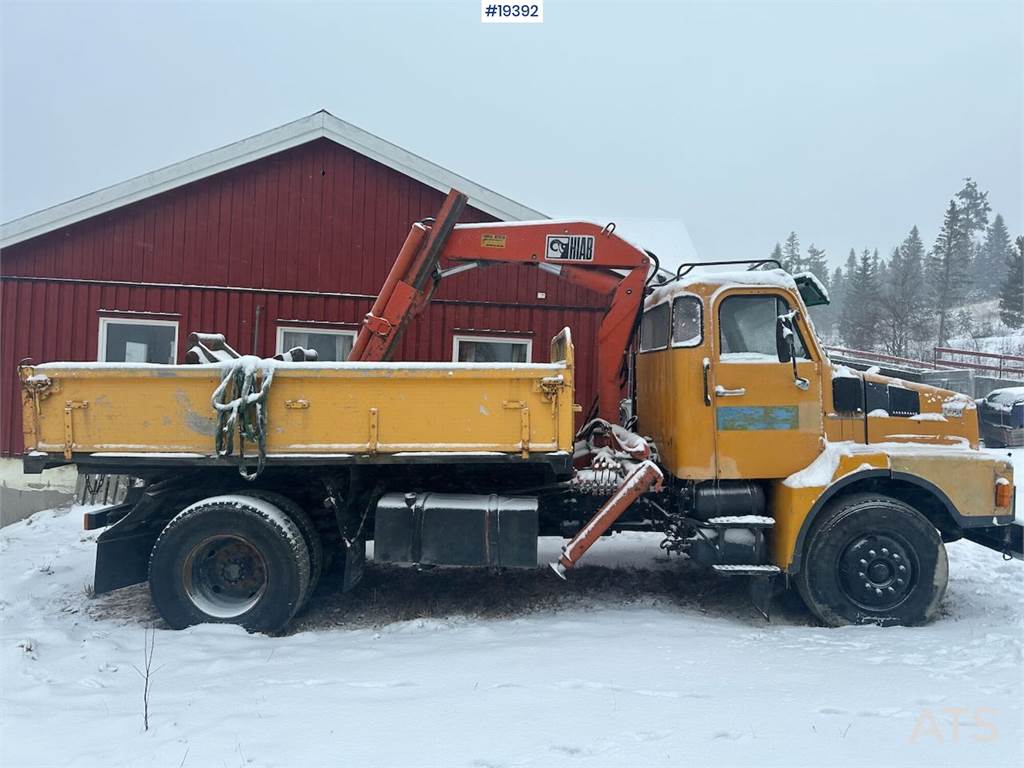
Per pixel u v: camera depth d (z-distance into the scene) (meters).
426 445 4.89
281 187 9.67
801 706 3.30
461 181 9.65
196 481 5.42
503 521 5.01
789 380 5.13
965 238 56.72
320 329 9.73
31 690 3.73
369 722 3.14
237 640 4.70
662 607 5.42
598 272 6.06
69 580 6.35
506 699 3.41
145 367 4.96
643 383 6.06
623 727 3.06
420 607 5.46
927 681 3.64
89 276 9.38
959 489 4.96
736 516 5.11
